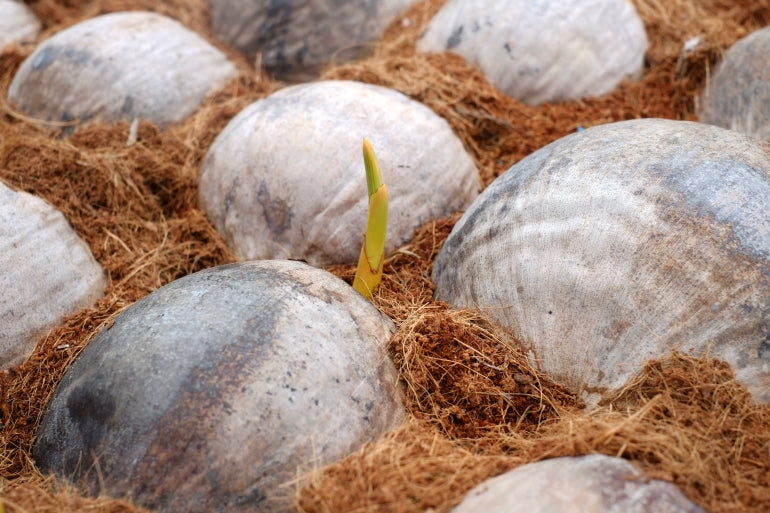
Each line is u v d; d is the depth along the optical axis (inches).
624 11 63.0
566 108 61.8
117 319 51.2
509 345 51.5
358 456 49.0
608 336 50.3
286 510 48.5
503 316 51.7
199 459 48.4
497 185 53.5
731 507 47.2
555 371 50.9
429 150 56.7
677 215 50.1
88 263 55.6
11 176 57.7
